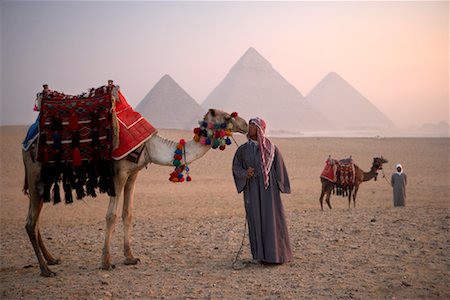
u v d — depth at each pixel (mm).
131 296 6172
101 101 7363
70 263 8094
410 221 10984
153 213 16891
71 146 7266
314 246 8625
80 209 18891
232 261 7891
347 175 16391
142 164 7613
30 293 6395
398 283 6344
